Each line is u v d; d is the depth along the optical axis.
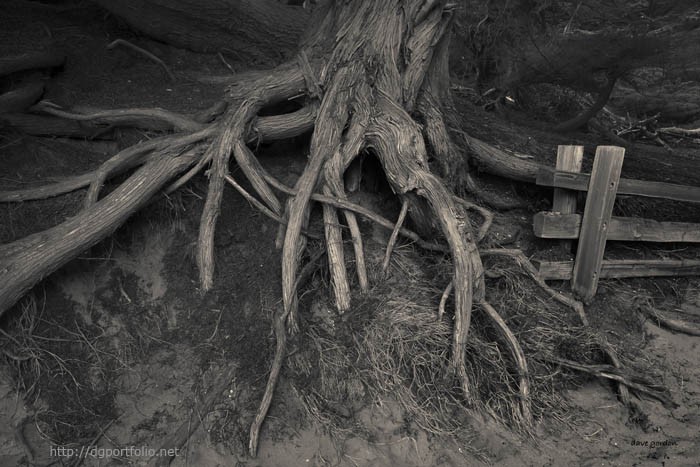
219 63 6.14
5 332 3.74
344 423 3.67
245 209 4.55
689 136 9.91
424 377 3.88
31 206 4.27
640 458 3.80
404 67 4.93
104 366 3.88
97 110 4.79
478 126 6.55
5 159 4.52
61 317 3.95
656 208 5.82
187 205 4.49
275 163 4.96
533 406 3.97
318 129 4.52
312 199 4.31
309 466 3.49
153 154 4.33
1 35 4.98
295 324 3.96
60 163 4.69
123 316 4.09
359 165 4.77
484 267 4.57
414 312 4.09
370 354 3.87
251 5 6.05
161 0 5.57
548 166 5.39
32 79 4.92
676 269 5.31
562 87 8.75
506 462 3.62
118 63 5.53
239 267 4.30
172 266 4.30
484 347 4.08
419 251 4.62
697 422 4.11
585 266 4.77
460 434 3.71
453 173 5.06
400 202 4.81
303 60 4.89
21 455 3.48
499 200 5.36
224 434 3.62
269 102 4.69
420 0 4.93
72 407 3.71
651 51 6.92
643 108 9.80
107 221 3.94
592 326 4.64
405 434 3.65
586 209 4.71
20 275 3.65
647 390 4.21
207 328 4.06
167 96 5.29
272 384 3.67
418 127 4.62
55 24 5.55
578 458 3.73
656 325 4.91
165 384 3.86
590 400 4.16
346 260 4.33
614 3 7.21
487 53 8.17
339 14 5.03
